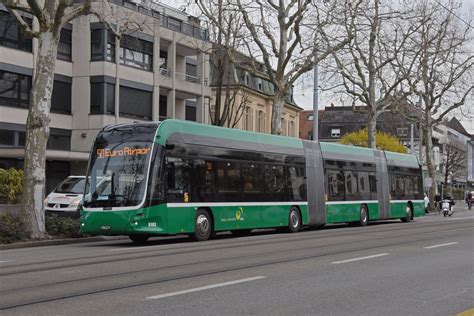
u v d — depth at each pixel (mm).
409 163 33281
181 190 18172
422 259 13758
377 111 43469
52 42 19703
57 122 39844
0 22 36750
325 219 25359
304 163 24359
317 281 10406
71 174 40719
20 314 7590
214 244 17594
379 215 29562
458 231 23703
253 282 10188
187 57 50906
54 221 20484
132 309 7922
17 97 37875
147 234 17750
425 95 50969
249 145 21328
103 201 17531
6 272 11383
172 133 18094
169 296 8844
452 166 96500
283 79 32938
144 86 42812
